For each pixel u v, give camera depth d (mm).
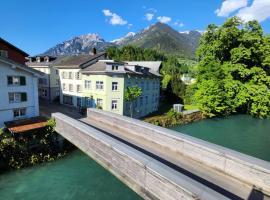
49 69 45219
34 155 19953
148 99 41406
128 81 34781
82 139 14797
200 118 39750
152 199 8797
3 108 22875
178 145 12891
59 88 44594
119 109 34375
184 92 57719
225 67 39719
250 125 34938
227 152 10547
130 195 14969
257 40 38750
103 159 12188
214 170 10984
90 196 14844
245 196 8922
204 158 11453
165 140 13734
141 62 51000
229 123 36469
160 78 46375
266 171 9008
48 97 46719
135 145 14312
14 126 21422
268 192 8977
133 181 9867
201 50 43344
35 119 23984
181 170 10977
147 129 15164
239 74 40500
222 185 9711
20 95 24234
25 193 15211
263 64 40281
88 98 36906
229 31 38656
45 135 21344
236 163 10086
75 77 39906
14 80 23656
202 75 41281
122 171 10602
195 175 10523
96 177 17438
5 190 15539
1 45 30125
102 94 34125
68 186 16078
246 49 38438
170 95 57531
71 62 41969
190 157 12188
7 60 22391
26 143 20359
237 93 39094
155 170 8578
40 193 15227
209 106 38531
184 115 37531
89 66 38594
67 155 21531
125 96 33906
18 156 19391
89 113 22922
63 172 18203
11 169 18359
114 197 14719
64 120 18641
